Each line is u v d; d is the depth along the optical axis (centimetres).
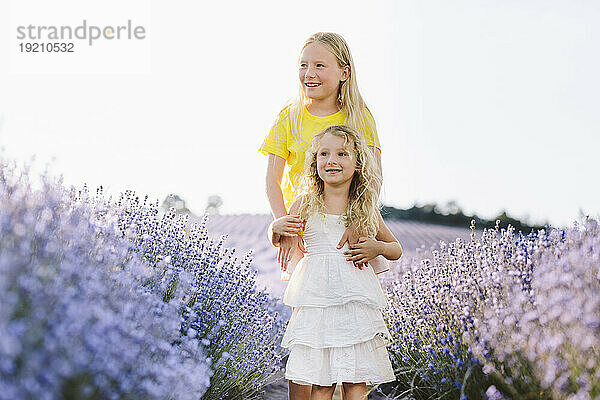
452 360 256
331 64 307
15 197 197
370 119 324
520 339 205
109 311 176
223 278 319
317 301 267
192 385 200
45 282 166
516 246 308
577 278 210
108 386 159
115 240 254
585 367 181
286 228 280
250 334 328
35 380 132
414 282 375
